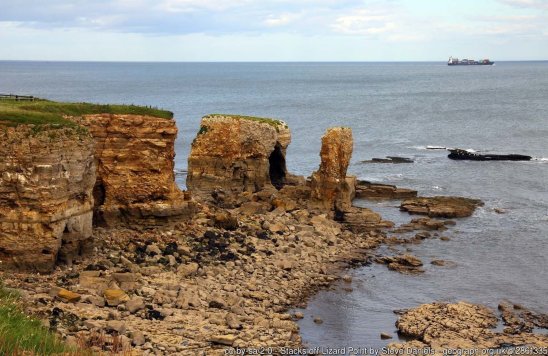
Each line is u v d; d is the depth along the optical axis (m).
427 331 44.88
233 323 43.34
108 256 52.97
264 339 42.22
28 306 40.59
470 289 54.47
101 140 59.53
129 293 46.66
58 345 31.77
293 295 51.84
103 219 59.84
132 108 61.34
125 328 40.00
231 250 58.22
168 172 61.19
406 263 60.09
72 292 44.03
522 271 59.06
